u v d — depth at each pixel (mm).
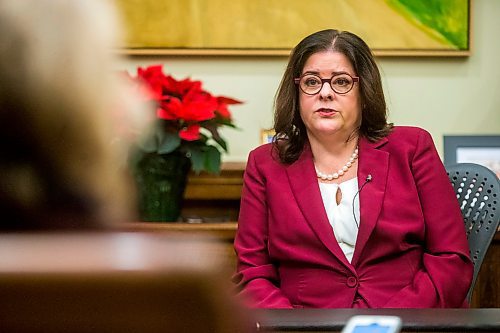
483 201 5344
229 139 7895
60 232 1494
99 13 1535
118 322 1463
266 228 5039
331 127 4883
